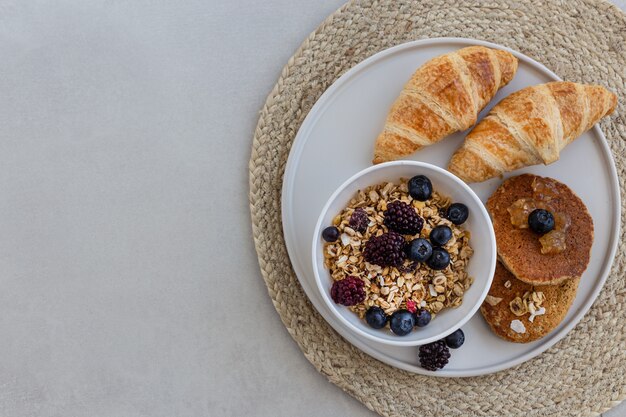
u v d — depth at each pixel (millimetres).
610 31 664
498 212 643
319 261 611
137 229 691
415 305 614
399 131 625
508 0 663
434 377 668
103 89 692
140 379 693
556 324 642
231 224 688
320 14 688
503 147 621
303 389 687
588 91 625
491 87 625
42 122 696
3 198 695
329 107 647
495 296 645
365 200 626
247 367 688
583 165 648
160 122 690
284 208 644
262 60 688
